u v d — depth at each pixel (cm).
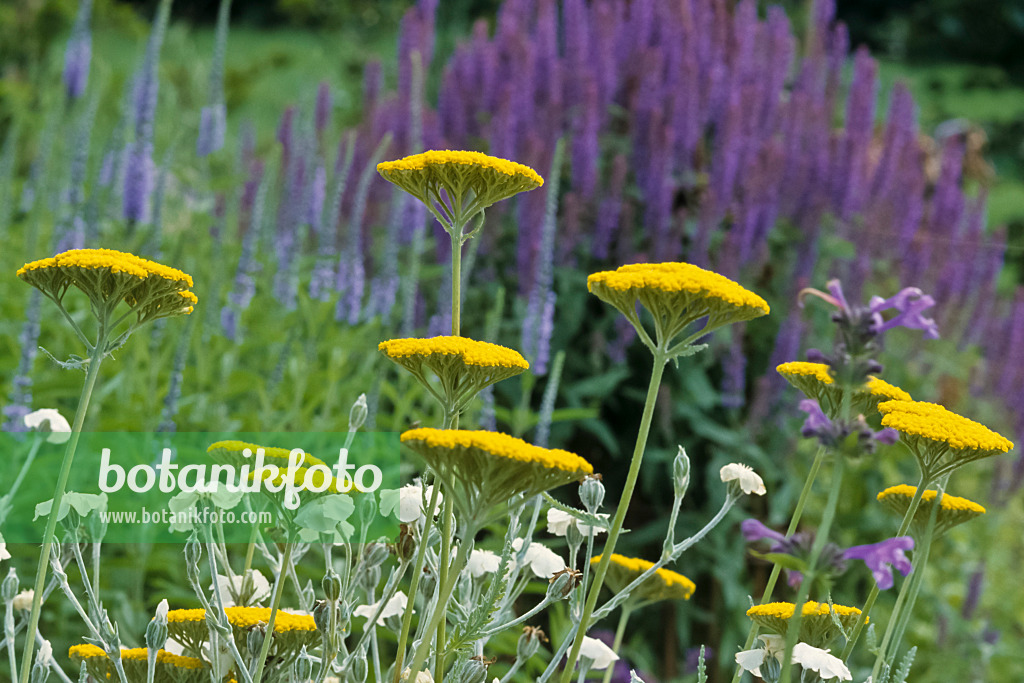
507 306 467
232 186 519
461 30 709
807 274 489
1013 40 1609
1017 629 515
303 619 154
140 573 309
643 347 460
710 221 462
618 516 145
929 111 1444
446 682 150
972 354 637
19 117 486
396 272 440
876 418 399
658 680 434
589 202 475
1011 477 521
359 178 516
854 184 506
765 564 454
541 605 158
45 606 314
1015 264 852
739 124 472
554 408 442
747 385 488
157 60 473
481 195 160
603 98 498
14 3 955
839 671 152
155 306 153
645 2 513
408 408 360
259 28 1512
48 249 430
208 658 154
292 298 459
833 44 561
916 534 177
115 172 457
